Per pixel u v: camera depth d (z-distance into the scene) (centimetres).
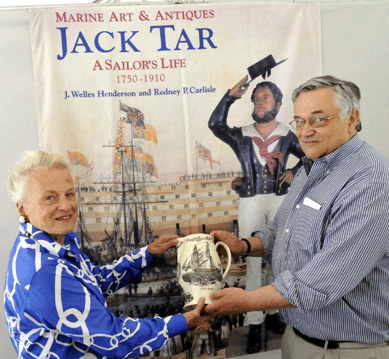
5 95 134
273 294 98
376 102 154
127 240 141
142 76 138
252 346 151
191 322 103
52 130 134
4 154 136
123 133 138
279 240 119
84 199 138
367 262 93
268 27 142
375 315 102
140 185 140
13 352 142
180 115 141
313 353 109
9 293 89
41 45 132
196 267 108
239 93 143
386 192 93
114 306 142
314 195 106
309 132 103
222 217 146
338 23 148
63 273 87
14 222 138
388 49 152
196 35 139
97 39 134
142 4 137
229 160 145
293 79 145
